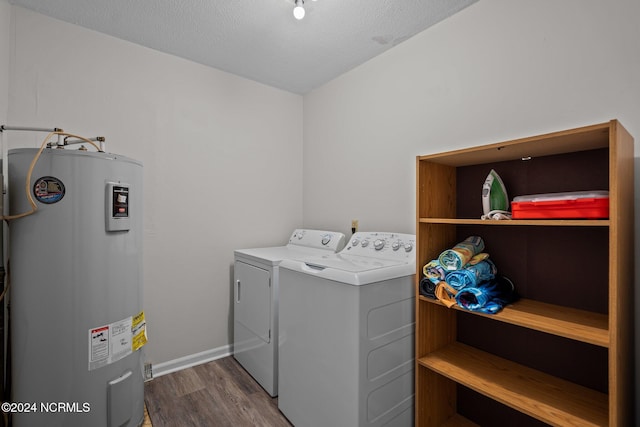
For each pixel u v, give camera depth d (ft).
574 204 3.28
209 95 7.54
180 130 7.12
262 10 5.42
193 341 7.32
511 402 3.62
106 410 4.52
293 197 9.16
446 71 5.54
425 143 5.89
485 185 4.43
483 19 5.02
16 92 5.30
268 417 5.43
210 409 5.63
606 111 3.81
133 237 4.94
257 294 6.53
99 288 4.46
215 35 6.22
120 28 5.99
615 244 2.90
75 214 4.26
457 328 5.36
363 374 4.13
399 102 6.40
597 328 3.36
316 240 7.54
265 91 8.56
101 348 4.47
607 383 3.82
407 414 4.87
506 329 4.74
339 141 7.94
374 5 5.24
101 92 6.13
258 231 8.42
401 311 4.76
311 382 4.81
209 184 7.55
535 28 4.42
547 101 4.31
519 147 3.84
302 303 5.02
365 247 6.15
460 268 4.24
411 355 4.94
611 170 2.93
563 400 3.66
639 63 3.59
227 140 7.85
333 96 8.16
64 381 4.22
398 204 6.41
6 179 5.02
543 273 4.37
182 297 7.16
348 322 4.19
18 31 5.32
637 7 3.60
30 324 4.11
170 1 5.20
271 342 6.00
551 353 4.28
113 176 4.61
